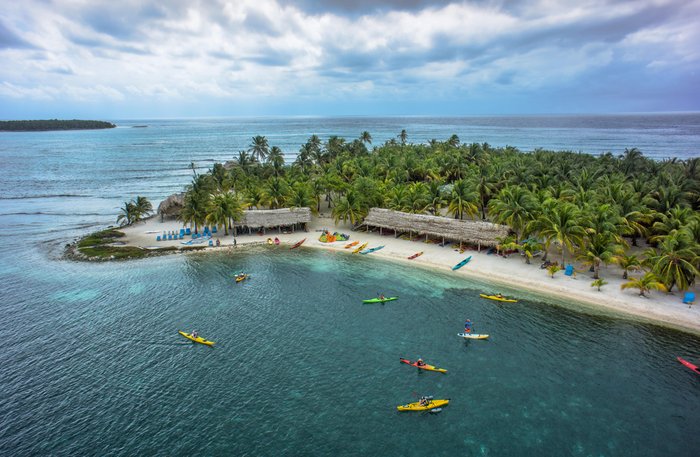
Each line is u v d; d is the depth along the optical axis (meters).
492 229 66.38
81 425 33.22
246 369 40.12
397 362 40.72
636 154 100.38
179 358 42.06
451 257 66.38
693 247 46.84
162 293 57.28
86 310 52.38
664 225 57.25
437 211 79.44
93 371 40.12
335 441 31.22
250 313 51.28
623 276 55.56
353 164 113.50
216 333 46.69
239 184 100.19
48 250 75.81
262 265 66.94
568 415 33.38
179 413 34.41
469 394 36.00
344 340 44.84
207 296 56.19
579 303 49.97
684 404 34.50
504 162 99.25
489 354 41.62
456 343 43.72
